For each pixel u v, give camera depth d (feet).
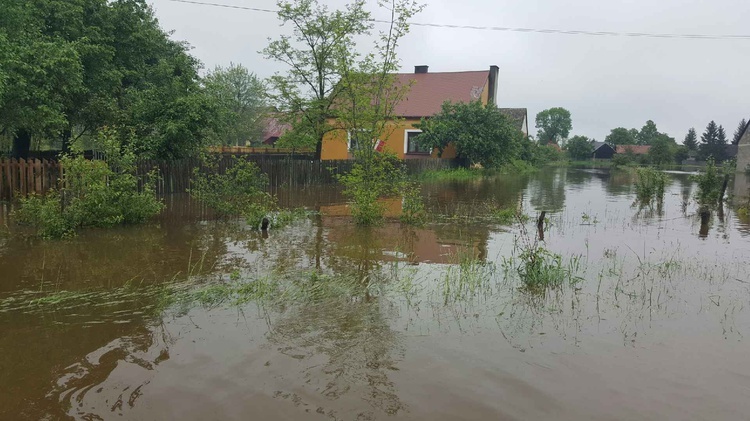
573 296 20.30
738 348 15.28
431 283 21.95
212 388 12.37
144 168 48.78
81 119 54.75
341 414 11.34
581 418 11.35
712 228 38.47
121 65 62.18
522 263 25.21
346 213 43.68
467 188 74.49
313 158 83.41
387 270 24.06
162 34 69.46
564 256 27.94
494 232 35.50
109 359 13.93
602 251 29.35
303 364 13.74
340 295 19.81
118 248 27.58
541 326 16.93
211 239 30.66
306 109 73.15
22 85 41.52
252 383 12.65
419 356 14.37
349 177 39.22
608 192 72.64
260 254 26.91
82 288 20.25
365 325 16.69
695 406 11.96
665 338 15.99
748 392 12.65
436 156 110.73
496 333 16.24
